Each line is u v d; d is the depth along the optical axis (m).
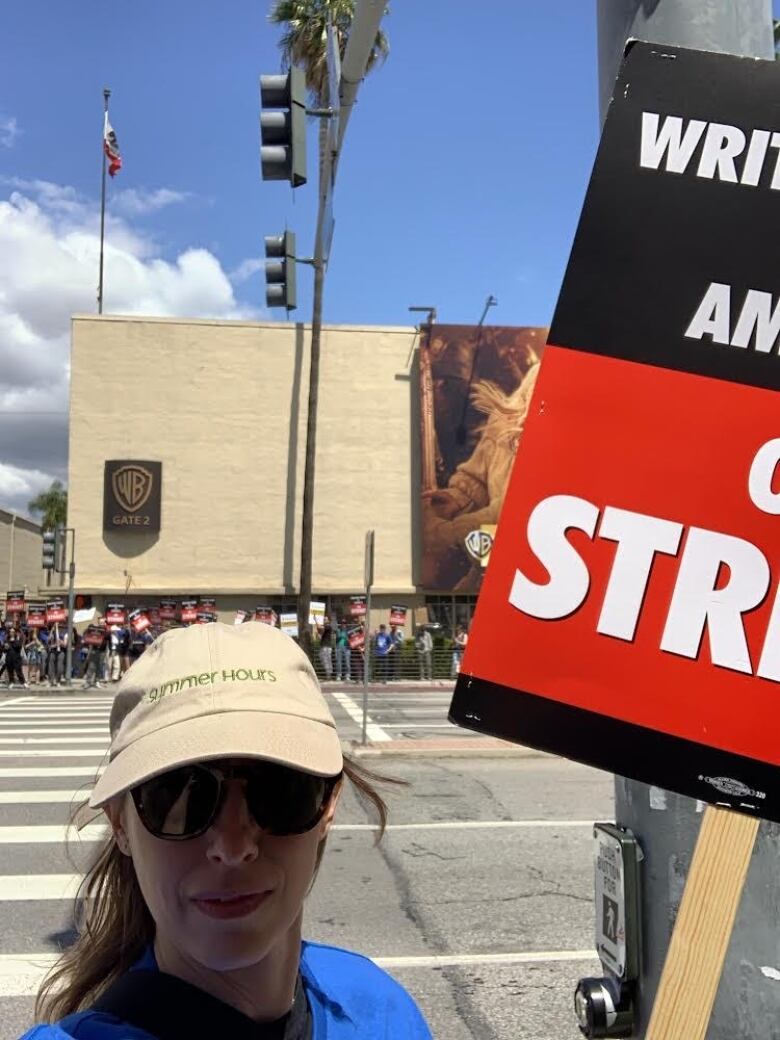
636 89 1.61
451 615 25.95
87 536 25.33
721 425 1.51
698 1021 1.39
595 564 1.51
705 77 1.59
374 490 26.12
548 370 1.57
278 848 1.31
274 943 1.29
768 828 1.63
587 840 7.00
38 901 5.50
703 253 1.56
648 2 1.89
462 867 6.29
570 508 1.53
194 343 26.00
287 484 26.02
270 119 6.04
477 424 26.00
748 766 1.42
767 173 1.56
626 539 1.51
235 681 1.33
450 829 7.35
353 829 7.35
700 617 1.47
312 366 22.89
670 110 1.59
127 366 25.77
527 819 7.70
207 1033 1.22
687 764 1.44
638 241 1.58
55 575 45.91
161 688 1.33
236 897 1.27
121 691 1.39
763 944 1.61
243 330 26.14
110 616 22.97
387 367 26.39
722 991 1.67
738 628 1.46
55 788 8.88
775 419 1.50
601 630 1.49
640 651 1.48
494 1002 4.16
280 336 26.23
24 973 4.43
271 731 1.28
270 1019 1.31
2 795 8.55
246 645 1.38
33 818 7.63
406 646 24.09
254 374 26.12
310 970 1.53
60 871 6.10
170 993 1.24
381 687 22.16
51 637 22.50
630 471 1.52
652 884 1.76
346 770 1.67
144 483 25.47
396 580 25.97
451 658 24.11
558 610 1.50
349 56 5.10
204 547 25.67
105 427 25.61
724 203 1.56
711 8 1.86
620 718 1.46
